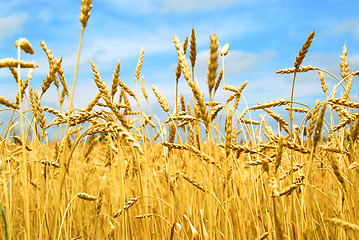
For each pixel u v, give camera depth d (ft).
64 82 3.34
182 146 3.32
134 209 4.01
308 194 3.07
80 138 3.04
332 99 3.19
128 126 3.12
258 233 3.34
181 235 3.77
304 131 3.75
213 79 2.78
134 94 3.94
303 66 3.37
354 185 3.11
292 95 3.00
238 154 3.77
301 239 2.84
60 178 2.90
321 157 4.03
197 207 3.82
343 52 3.90
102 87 3.00
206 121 2.86
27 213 2.91
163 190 4.46
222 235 3.47
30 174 3.89
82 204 4.01
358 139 3.41
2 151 3.86
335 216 3.44
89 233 3.96
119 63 3.15
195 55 3.01
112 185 3.85
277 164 2.73
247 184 4.29
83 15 2.67
